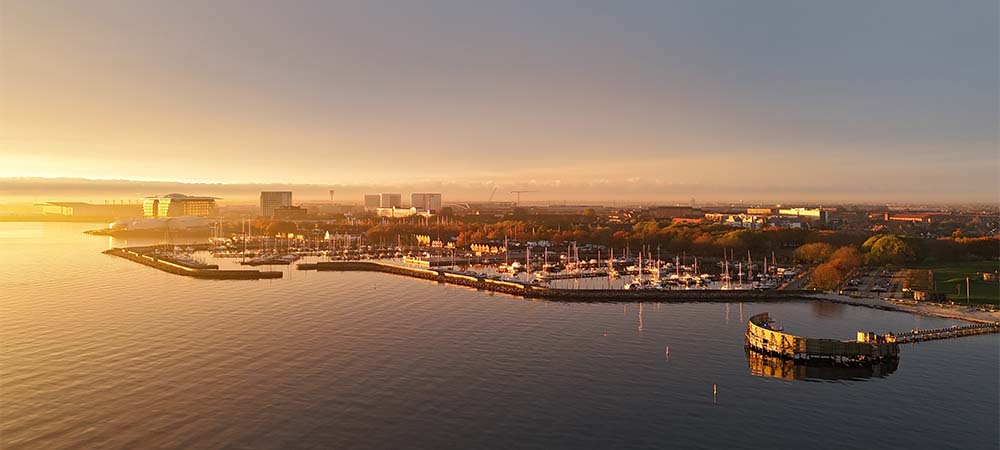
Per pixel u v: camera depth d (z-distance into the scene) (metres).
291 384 155.75
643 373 169.00
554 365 174.88
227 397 146.12
